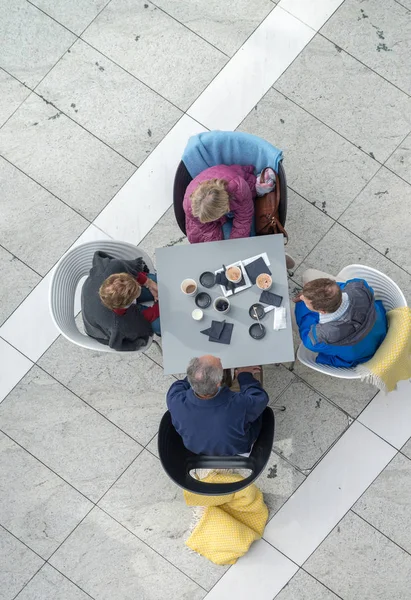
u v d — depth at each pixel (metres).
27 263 4.37
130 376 4.23
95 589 4.07
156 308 3.53
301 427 4.12
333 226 4.27
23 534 4.14
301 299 3.55
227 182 3.31
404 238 4.23
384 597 3.96
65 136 4.46
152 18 4.54
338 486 4.06
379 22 4.44
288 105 4.40
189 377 3.01
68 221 4.39
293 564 4.02
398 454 4.06
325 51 4.44
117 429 4.19
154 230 4.35
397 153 4.31
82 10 4.58
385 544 4.00
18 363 4.28
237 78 4.45
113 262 3.44
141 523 4.11
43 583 4.09
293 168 4.34
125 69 4.50
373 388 4.11
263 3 4.50
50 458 4.19
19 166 4.45
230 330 3.34
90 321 3.42
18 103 4.52
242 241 3.43
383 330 3.32
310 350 3.53
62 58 4.55
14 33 4.59
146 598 4.05
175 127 4.43
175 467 3.30
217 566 4.05
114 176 4.41
